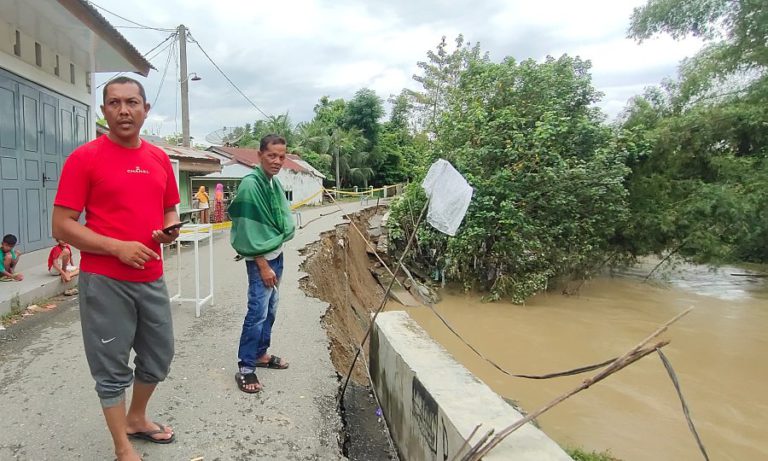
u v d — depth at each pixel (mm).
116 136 2361
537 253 12211
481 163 12055
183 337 4824
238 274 8000
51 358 4160
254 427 3225
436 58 35844
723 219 13305
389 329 4547
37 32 7266
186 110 16750
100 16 7008
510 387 7316
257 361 4160
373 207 26156
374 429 4125
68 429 3033
